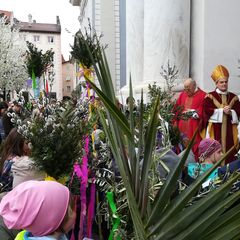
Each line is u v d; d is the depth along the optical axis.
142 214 1.24
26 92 3.16
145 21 8.05
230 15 7.53
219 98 5.55
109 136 1.32
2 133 7.39
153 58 7.75
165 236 1.18
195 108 5.99
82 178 2.49
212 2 7.46
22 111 2.84
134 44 9.61
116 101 1.32
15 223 1.58
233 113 5.48
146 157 1.25
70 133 2.29
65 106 2.55
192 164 2.26
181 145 3.71
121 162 1.27
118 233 1.68
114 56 17.05
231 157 3.41
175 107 4.18
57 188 1.67
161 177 1.70
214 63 7.48
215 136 5.48
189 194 1.19
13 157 2.84
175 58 7.64
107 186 2.01
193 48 7.91
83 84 3.09
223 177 1.79
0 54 26.30
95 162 2.52
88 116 2.61
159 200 1.21
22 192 1.63
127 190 1.22
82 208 2.53
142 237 1.20
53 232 1.63
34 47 5.37
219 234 1.13
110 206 1.81
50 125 2.29
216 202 1.16
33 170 2.51
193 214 1.16
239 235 1.11
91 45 2.65
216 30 7.50
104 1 17.44
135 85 8.67
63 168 2.29
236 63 7.53
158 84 7.37
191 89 6.14
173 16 7.64
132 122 1.29
